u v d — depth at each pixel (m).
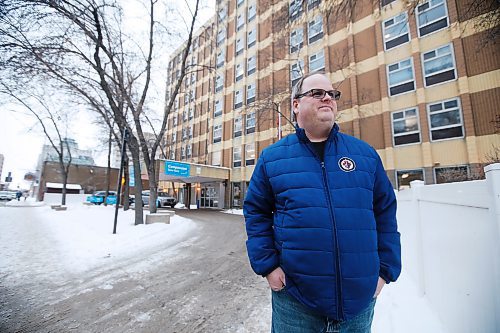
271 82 19.92
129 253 6.10
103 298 3.54
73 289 3.85
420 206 3.13
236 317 3.03
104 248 6.44
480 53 10.68
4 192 40.75
